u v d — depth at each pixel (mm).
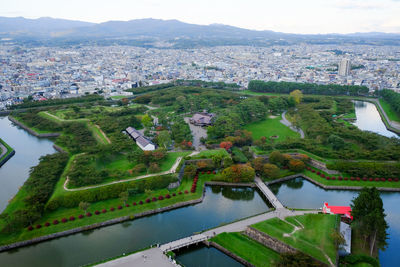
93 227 192375
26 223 186625
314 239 162125
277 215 196750
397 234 187250
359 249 164125
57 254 172500
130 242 181000
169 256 161250
